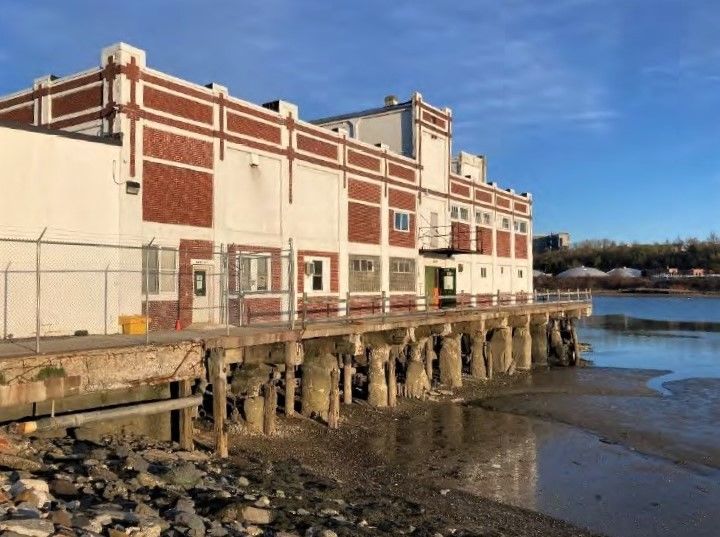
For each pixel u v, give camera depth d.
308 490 12.30
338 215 26.56
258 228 22.45
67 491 8.86
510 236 43.81
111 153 17.61
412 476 15.20
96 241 17.19
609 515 13.32
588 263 165.38
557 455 17.64
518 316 33.12
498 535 11.41
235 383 16.81
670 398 26.27
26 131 16.03
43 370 11.27
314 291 25.17
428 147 33.75
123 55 17.97
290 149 23.89
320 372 19.14
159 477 10.70
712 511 13.71
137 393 14.38
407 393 24.17
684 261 157.00
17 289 15.74
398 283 30.84
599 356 41.72
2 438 10.93
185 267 19.59
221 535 8.38
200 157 20.22
